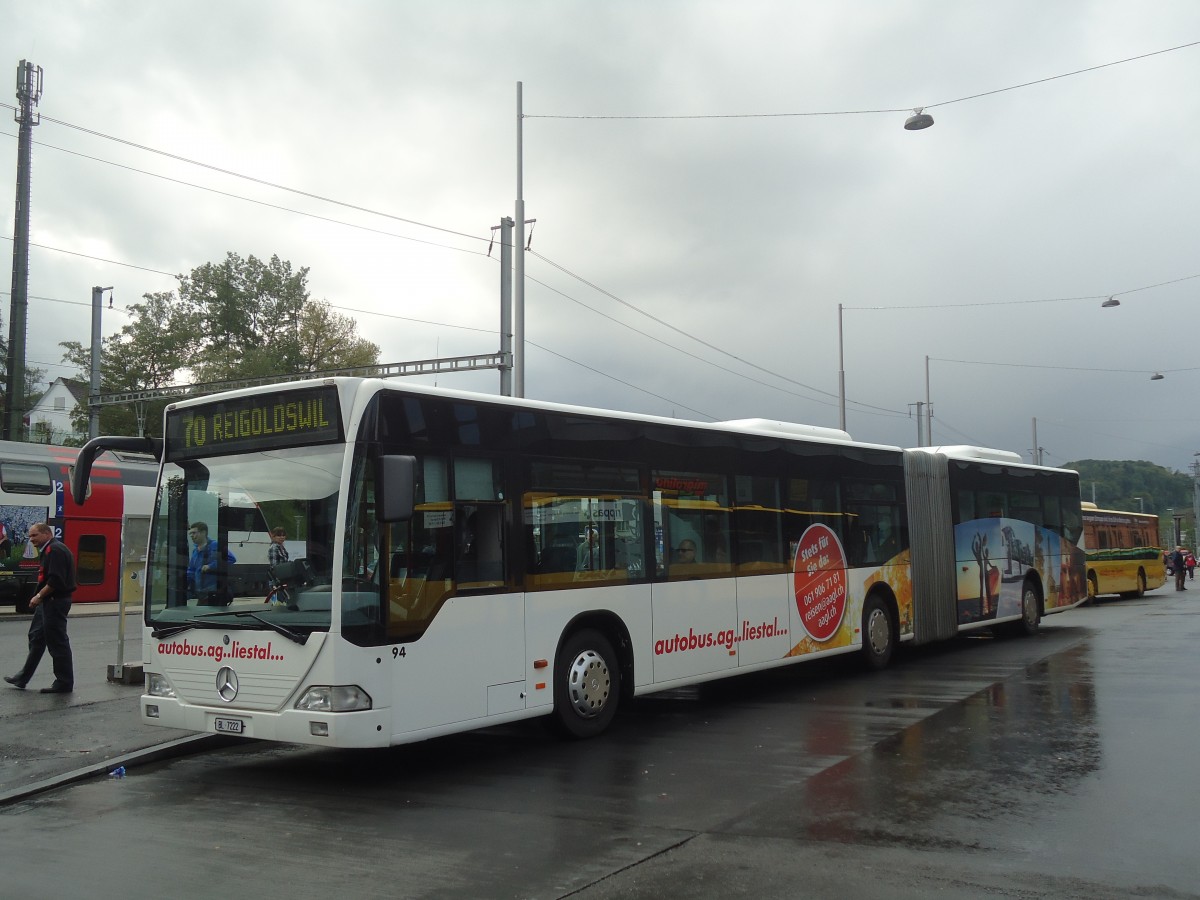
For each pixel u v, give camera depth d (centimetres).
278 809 732
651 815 687
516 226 2381
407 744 969
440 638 819
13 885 568
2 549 2516
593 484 995
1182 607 2798
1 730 980
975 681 1308
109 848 639
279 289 6444
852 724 1018
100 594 2756
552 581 933
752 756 874
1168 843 602
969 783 754
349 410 787
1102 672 1369
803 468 1325
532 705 901
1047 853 586
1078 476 2191
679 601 1084
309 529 784
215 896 541
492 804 730
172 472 879
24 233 3256
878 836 624
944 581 1627
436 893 538
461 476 858
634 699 1237
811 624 1301
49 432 6359
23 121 3294
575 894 532
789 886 536
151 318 6156
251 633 794
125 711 1070
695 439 1142
